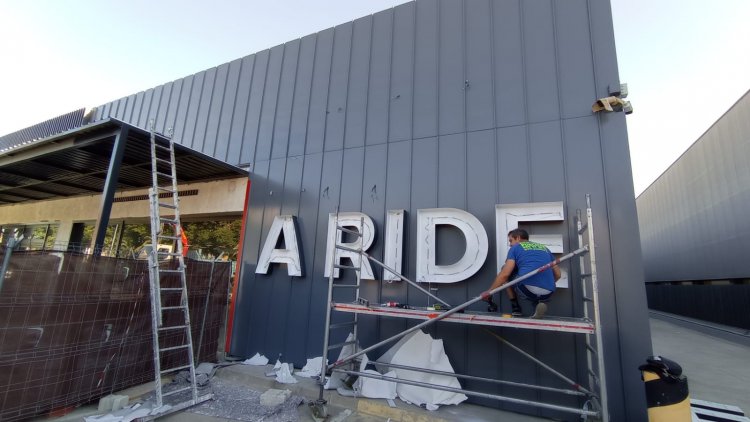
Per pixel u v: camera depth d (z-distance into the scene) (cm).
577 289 425
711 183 1655
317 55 703
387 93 606
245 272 673
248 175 727
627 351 390
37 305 364
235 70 820
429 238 505
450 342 479
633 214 415
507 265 371
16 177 833
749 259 1318
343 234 583
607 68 462
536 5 520
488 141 512
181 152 614
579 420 403
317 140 659
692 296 1850
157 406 392
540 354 431
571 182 453
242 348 635
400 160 570
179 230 480
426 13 602
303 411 427
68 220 1031
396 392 453
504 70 523
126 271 458
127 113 1005
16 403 344
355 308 443
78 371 397
